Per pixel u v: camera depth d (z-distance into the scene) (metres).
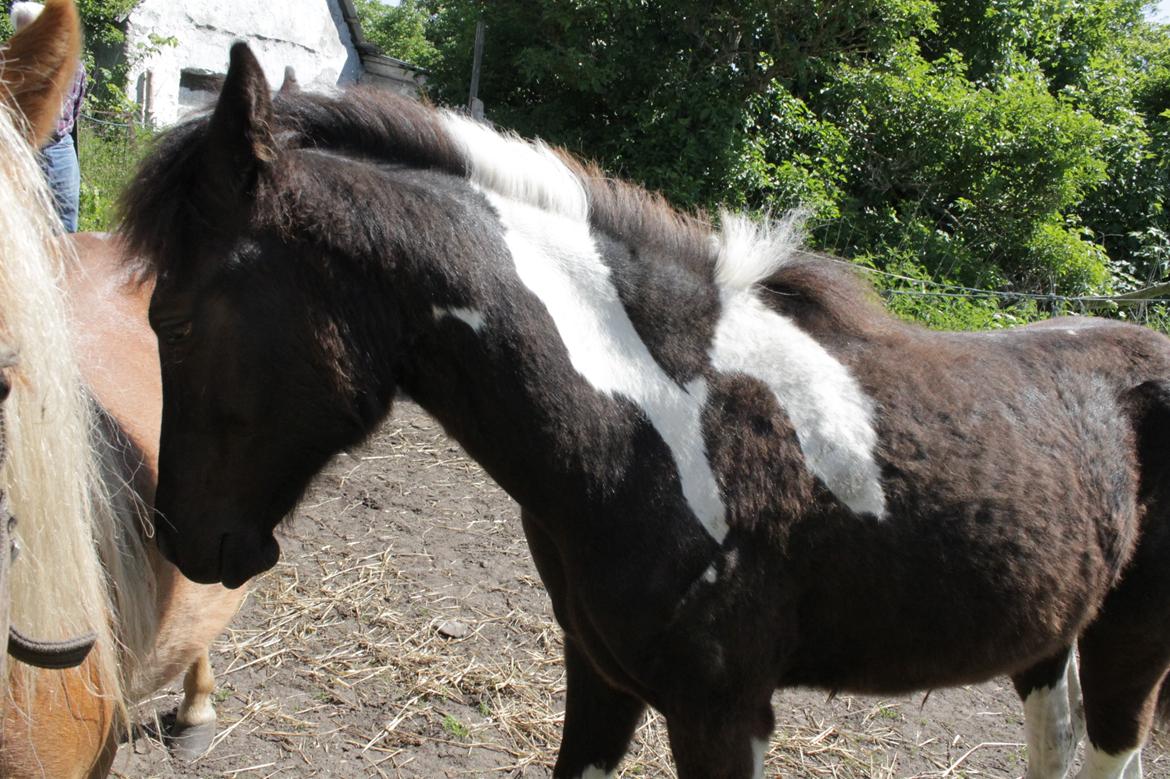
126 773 2.62
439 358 1.74
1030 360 2.24
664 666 1.79
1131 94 13.90
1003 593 1.98
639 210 1.93
